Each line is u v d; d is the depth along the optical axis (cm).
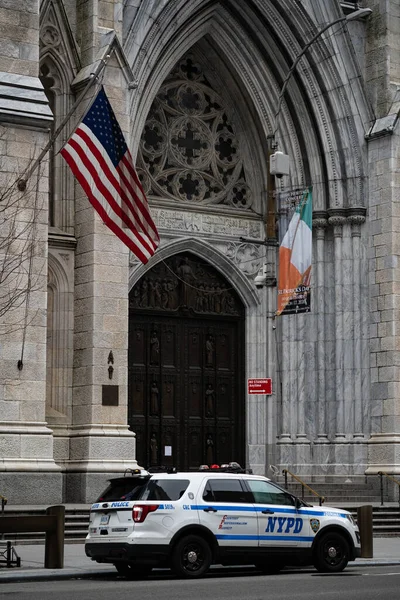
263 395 4425
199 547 2434
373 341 4434
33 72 3628
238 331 4591
